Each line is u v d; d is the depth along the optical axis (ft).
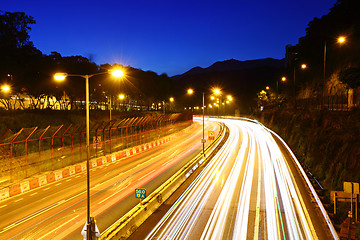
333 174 75.56
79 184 81.25
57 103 239.30
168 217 52.24
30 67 137.49
